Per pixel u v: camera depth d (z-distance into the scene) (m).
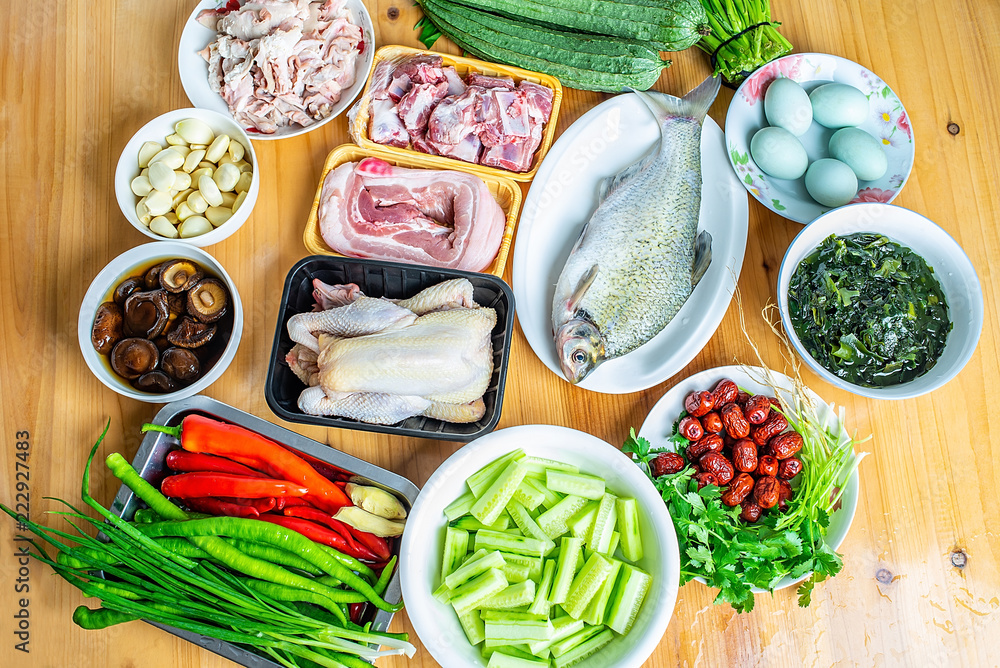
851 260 1.34
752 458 1.30
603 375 1.43
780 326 1.45
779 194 1.46
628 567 1.19
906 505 1.41
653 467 1.30
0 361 1.41
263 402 1.40
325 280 1.36
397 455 1.39
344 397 1.25
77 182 1.46
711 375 1.37
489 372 1.26
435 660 1.24
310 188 1.47
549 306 1.45
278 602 1.20
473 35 1.44
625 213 1.37
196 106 1.44
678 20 1.37
